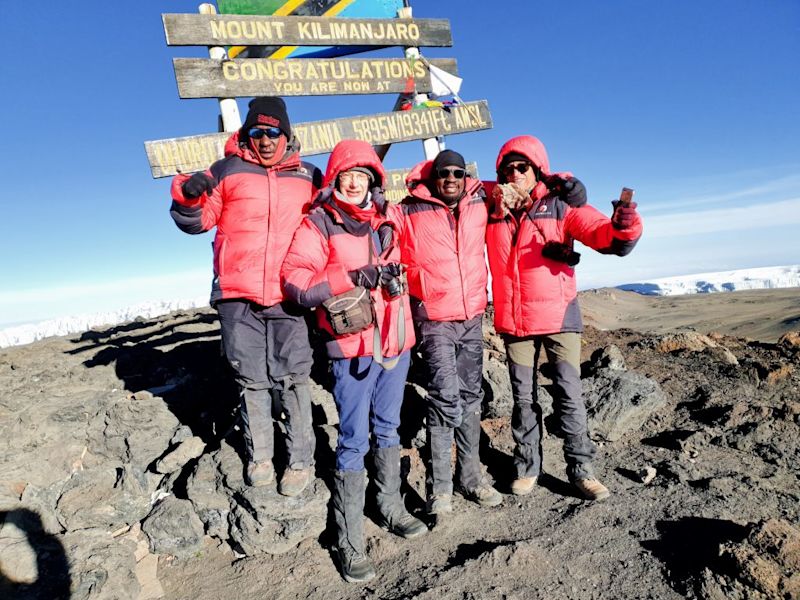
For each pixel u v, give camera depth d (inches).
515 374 140.2
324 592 107.1
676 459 152.9
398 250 123.5
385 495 122.3
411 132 226.1
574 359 135.9
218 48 188.2
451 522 126.6
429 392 127.8
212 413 174.2
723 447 158.4
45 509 134.0
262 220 116.7
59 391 197.9
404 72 227.3
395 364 113.3
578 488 136.6
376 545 120.6
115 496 135.4
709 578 96.3
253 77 191.0
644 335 319.0
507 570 105.9
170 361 223.1
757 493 130.5
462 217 125.9
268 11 201.8
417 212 125.9
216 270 119.1
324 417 168.4
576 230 128.7
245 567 118.5
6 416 175.0
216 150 180.4
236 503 127.0
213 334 283.4
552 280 131.2
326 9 213.2
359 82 216.1
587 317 682.8
